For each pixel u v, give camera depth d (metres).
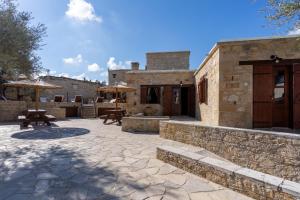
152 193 3.31
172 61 20.45
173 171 4.30
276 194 3.02
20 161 4.77
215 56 8.54
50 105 15.42
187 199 3.16
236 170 3.59
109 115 12.18
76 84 24.00
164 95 14.95
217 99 8.15
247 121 7.70
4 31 7.18
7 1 7.54
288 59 7.41
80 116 17.50
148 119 9.13
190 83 14.34
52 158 5.00
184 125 7.12
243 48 7.75
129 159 4.98
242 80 7.75
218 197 3.28
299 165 4.87
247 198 3.29
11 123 11.79
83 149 5.88
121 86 12.17
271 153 5.30
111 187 3.48
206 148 6.48
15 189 3.38
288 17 5.25
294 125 7.43
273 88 7.81
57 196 3.16
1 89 14.34
